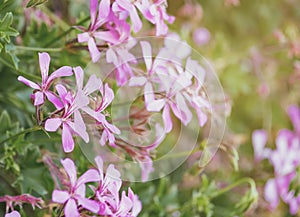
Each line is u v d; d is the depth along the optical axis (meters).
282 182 0.88
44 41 0.70
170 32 0.78
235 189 0.85
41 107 0.58
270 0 1.04
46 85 0.57
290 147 0.89
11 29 0.62
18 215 0.59
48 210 0.66
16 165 0.66
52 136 0.69
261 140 0.90
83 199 0.58
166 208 0.78
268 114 1.00
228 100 0.82
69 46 0.66
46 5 0.78
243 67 0.96
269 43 0.97
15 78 0.72
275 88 1.02
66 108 0.57
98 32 0.62
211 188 0.78
